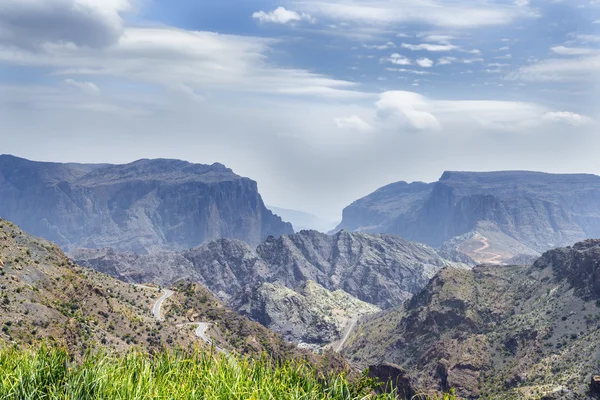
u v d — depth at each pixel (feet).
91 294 488.02
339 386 125.39
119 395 116.57
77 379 121.70
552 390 626.64
